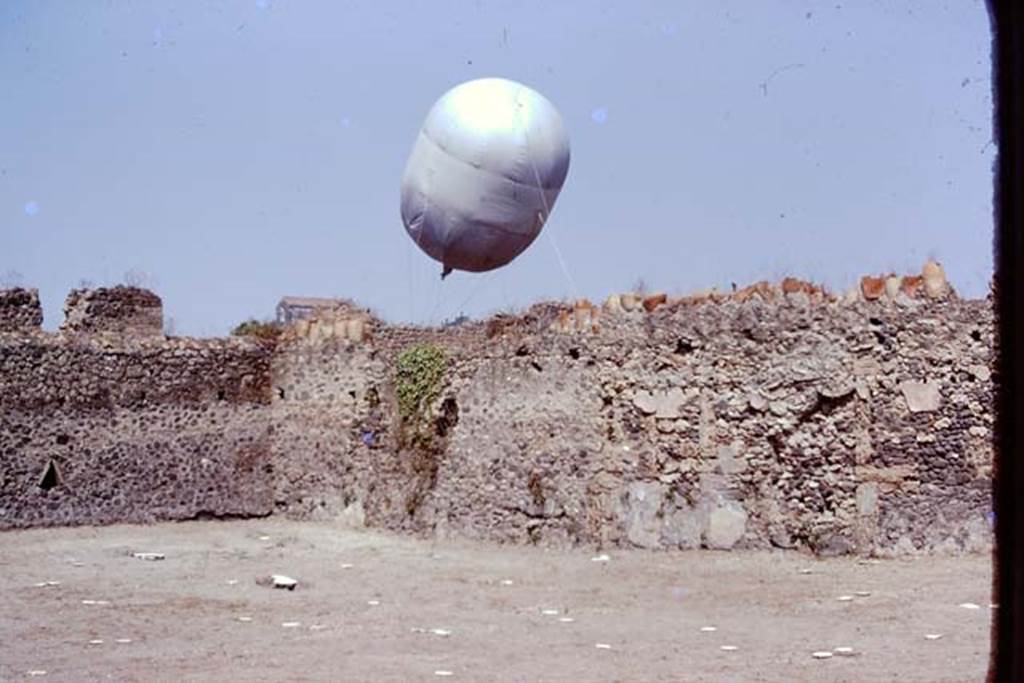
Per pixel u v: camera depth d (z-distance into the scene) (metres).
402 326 21.53
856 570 15.26
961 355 16.12
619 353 17.64
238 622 13.00
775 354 16.70
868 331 16.38
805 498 16.44
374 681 10.09
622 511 17.41
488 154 27.23
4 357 21.80
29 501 21.81
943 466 16.09
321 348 22.78
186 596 14.73
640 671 10.35
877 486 16.20
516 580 15.45
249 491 23.36
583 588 14.76
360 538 20.00
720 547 16.75
